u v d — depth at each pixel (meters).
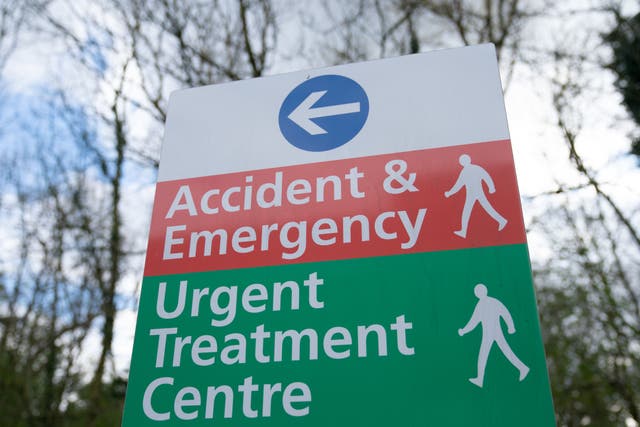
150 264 2.46
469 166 2.41
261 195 2.54
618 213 11.39
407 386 2.02
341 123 2.64
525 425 1.88
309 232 2.40
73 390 14.06
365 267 2.27
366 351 2.10
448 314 2.11
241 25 9.38
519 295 2.10
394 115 2.60
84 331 13.09
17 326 13.77
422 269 2.22
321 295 2.25
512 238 2.22
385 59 2.76
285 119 2.72
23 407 13.45
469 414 1.93
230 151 2.69
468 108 2.55
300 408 2.05
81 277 13.23
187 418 2.11
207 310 2.31
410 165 2.47
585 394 14.38
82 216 12.91
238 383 2.14
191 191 2.62
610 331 12.89
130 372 2.23
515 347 2.01
